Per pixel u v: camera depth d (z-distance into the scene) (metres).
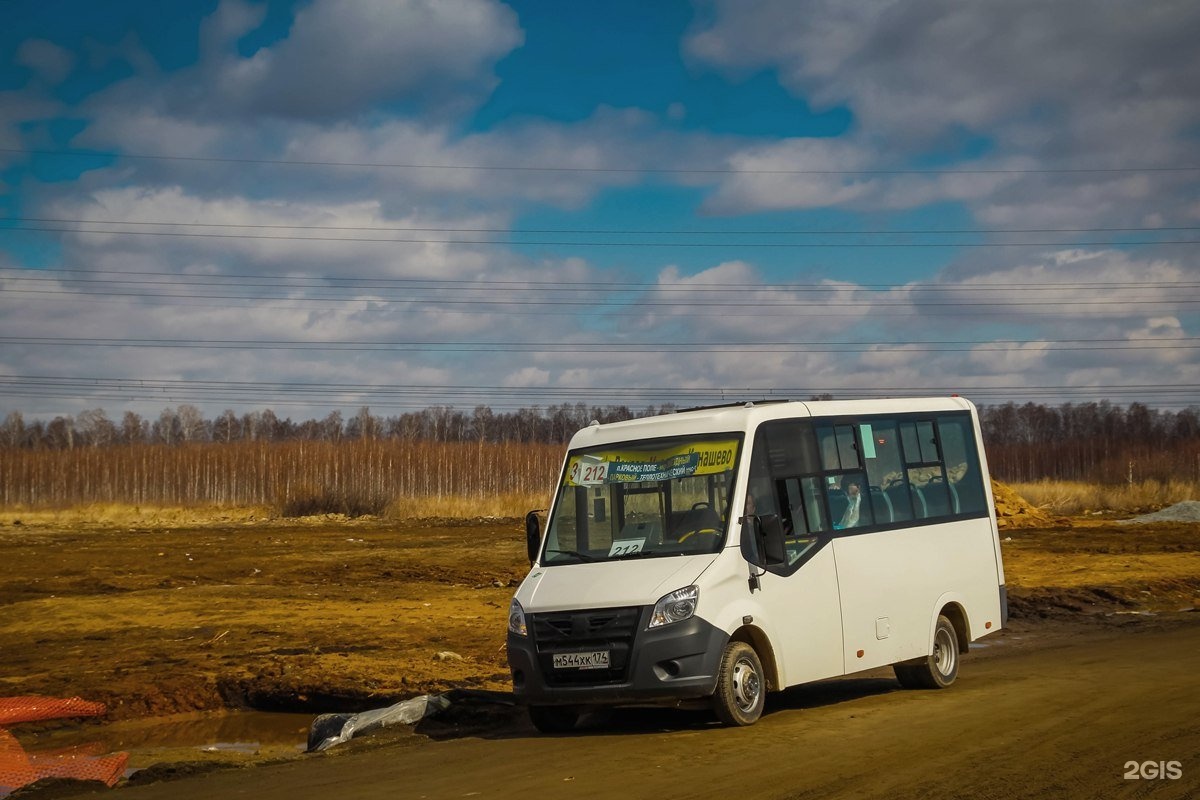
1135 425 107.81
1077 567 28.36
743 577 10.27
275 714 14.09
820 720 10.41
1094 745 8.70
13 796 9.27
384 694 13.92
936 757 8.43
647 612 9.81
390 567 31.77
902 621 12.05
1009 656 15.76
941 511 13.13
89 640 19.75
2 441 114.00
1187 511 46.16
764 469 10.91
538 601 10.27
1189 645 15.72
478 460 77.69
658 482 10.90
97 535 47.41
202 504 69.56
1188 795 7.12
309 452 78.44
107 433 120.94
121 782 9.77
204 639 19.44
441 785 8.41
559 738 10.31
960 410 13.98
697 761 8.70
